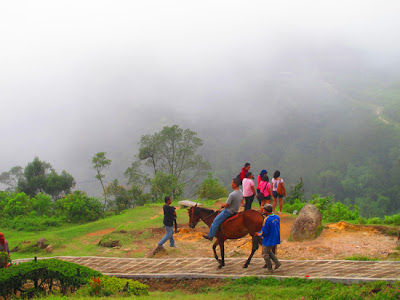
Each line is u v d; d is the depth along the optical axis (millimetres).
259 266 9008
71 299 6992
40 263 8492
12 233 19438
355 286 6734
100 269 10398
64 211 22984
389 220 13484
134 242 13312
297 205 17297
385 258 8836
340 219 15062
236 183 9000
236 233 8938
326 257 9398
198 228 14352
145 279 9352
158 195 35406
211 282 8422
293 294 6824
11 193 26125
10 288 7832
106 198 34094
